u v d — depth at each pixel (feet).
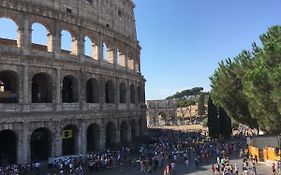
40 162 214.07
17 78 203.82
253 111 198.08
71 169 193.16
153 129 483.51
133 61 328.70
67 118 228.43
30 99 207.51
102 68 263.90
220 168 191.72
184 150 271.08
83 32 250.57
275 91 160.86
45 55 220.43
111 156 231.91
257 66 184.96
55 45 227.20
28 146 203.62
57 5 231.91
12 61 199.11
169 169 189.26
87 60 252.42
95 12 268.62
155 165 209.05
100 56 267.18
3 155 210.79
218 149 277.44
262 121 192.44
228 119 369.91
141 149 260.01
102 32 270.46
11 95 210.38
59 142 222.28
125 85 303.48
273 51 174.09
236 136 377.71
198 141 333.62
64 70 230.68
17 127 200.03
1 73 221.66
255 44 239.30
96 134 259.80
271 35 196.03
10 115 194.39
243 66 261.24
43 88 235.61
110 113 270.67
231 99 266.98
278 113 172.86
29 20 213.05
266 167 211.41
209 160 241.96
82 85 242.99
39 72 214.48
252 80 175.73
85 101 244.83
